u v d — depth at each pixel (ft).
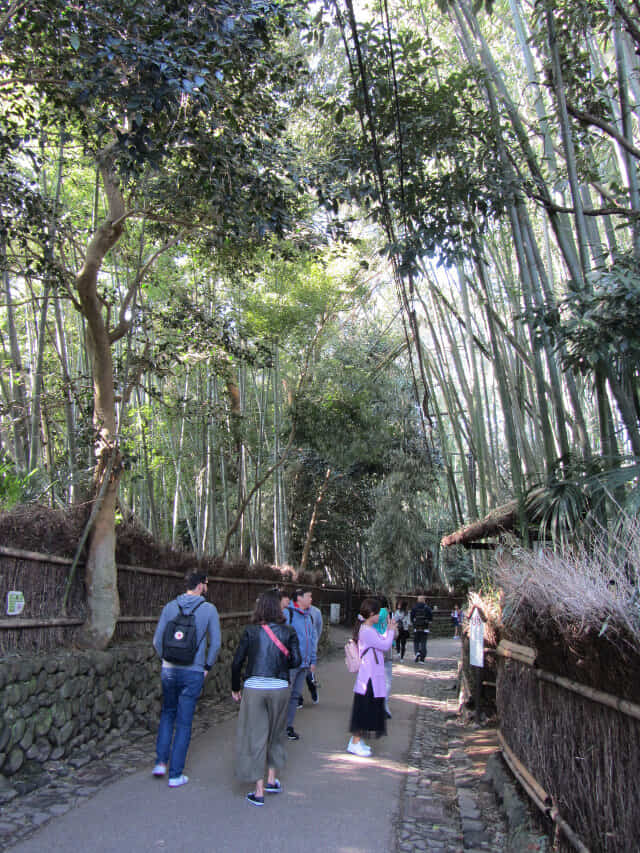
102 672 18.94
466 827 13.94
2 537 16.88
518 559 14.83
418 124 21.67
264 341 43.11
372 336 63.16
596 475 16.03
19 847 11.70
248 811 14.21
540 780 12.88
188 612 16.51
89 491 21.70
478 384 38.65
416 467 58.29
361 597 84.02
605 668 9.11
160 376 30.71
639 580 9.20
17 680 15.07
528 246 21.85
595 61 27.61
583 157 24.49
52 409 31.50
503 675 17.31
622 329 15.35
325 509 73.61
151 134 17.07
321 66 27.55
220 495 57.21
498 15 33.45
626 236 35.63
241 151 20.13
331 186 22.70
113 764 17.30
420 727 25.49
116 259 31.24
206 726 22.95
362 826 13.83
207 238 27.53
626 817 8.68
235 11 15.92
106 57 15.42
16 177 25.09
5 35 18.92
